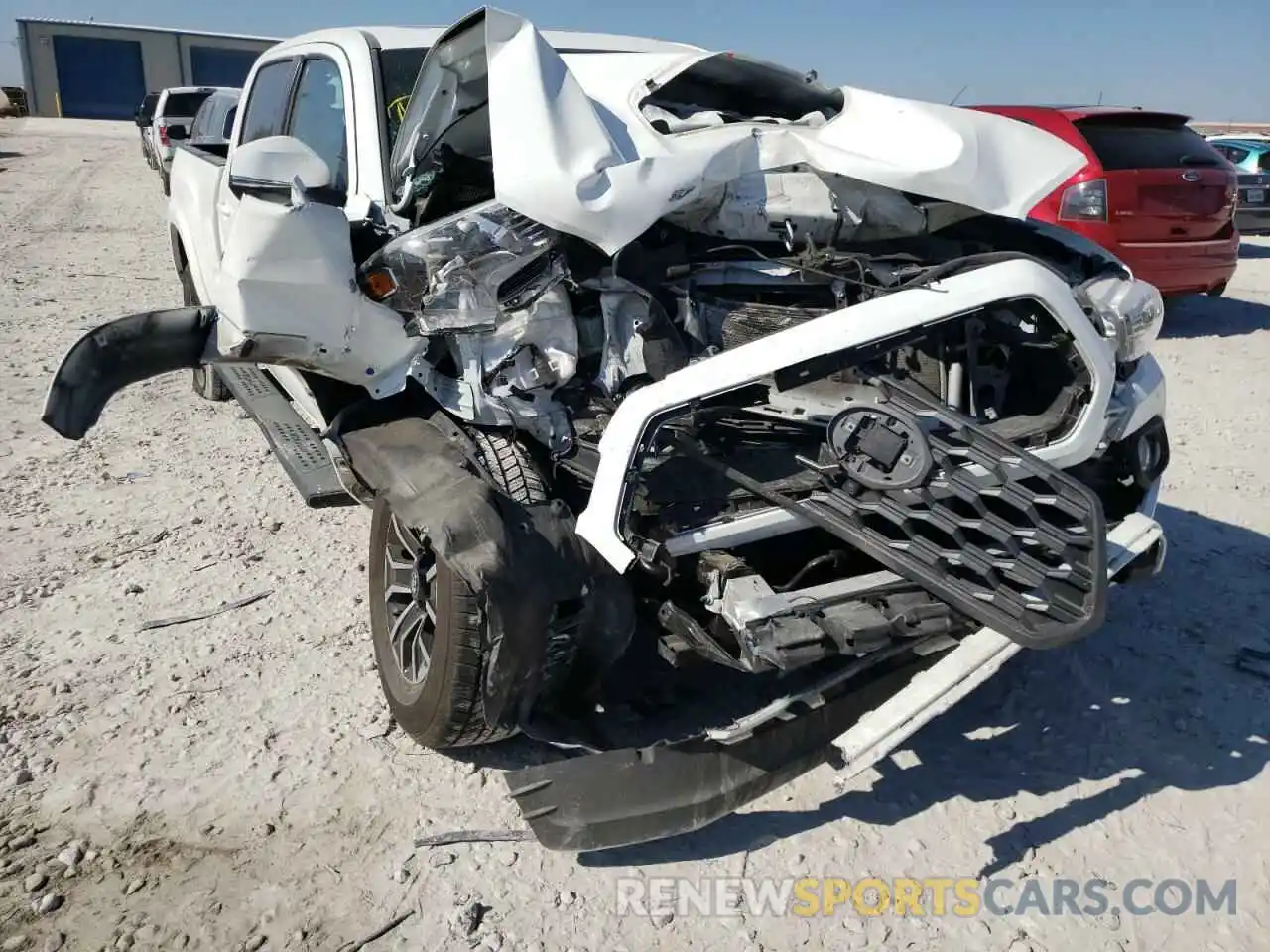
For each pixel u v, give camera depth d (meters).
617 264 2.89
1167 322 9.28
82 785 2.90
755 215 3.04
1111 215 7.88
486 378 2.89
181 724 3.19
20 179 19.08
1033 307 2.79
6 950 2.34
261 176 2.72
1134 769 3.06
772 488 2.61
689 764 2.54
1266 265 13.05
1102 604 2.45
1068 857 2.72
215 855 2.66
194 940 2.39
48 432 5.82
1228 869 2.68
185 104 16.48
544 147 2.66
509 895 2.56
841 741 2.50
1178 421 6.25
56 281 9.96
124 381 2.86
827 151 2.99
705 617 2.63
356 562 4.32
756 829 2.83
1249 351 8.06
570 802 2.57
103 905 2.48
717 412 2.61
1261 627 3.83
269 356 2.86
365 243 3.10
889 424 2.48
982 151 3.10
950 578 2.48
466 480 2.59
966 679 2.54
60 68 40.50
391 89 3.71
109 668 3.48
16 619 3.77
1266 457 5.61
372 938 2.42
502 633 2.43
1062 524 2.54
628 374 2.93
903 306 2.63
